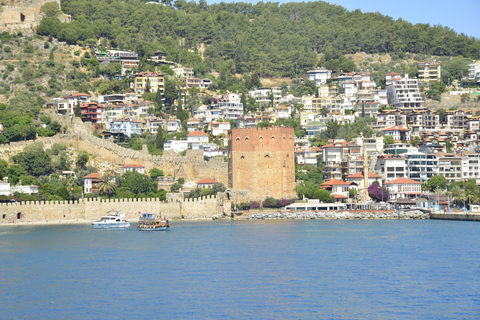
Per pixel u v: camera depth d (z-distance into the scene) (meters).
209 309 87.44
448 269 113.00
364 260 122.19
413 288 98.75
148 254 132.00
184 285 101.06
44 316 85.38
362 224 197.38
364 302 90.75
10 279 107.56
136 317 84.44
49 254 134.25
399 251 133.38
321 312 86.12
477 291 96.88
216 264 118.50
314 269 113.12
